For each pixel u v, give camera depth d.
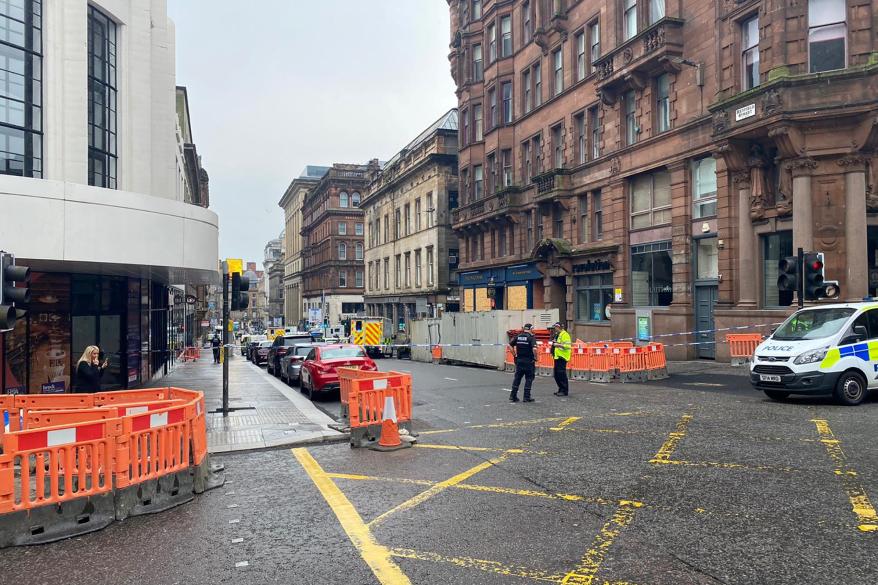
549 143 32.25
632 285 26.05
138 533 5.76
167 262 14.17
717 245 21.23
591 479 7.11
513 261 35.62
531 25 34.25
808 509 5.78
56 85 13.94
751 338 19.03
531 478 7.27
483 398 14.74
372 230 65.38
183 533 5.75
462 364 28.39
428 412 12.82
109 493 6.08
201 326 85.38
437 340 31.72
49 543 5.53
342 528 5.76
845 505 5.84
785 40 17.75
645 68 23.84
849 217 17.09
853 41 16.97
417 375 21.81
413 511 6.20
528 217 35.09
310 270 94.25
